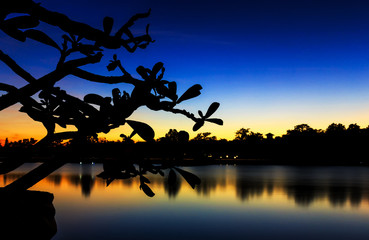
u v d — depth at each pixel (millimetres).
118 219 13609
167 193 23156
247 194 22656
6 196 962
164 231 11523
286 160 98812
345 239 10750
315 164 91562
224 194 22672
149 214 14867
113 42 1031
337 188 26734
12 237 917
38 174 1010
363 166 81125
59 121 1242
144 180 1079
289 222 13453
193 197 21141
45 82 1027
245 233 11406
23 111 1196
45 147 1045
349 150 100125
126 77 1102
